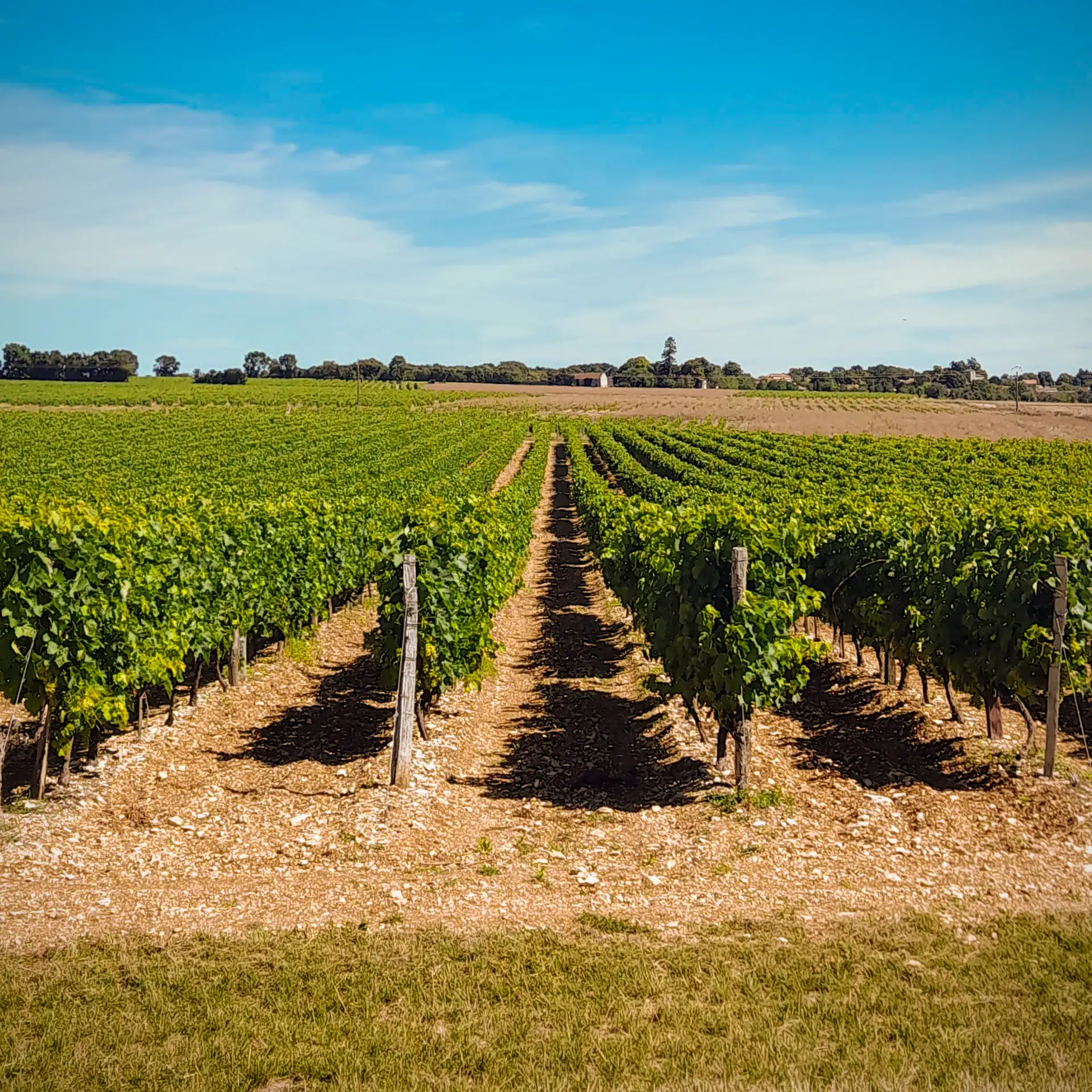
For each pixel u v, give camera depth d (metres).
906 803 7.88
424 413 92.50
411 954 5.41
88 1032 4.59
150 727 10.23
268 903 6.16
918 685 11.95
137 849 7.14
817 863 6.72
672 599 9.58
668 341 188.75
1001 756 8.72
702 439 66.56
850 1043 4.52
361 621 17.94
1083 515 12.09
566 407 110.12
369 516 19.19
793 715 11.03
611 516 21.38
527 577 23.86
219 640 11.41
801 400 119.00
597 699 12.10
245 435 62.00
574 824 7.81
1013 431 76.69
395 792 8.27
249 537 12.88
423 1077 4.30
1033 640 8.31
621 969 5.23
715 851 6.96
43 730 7.99
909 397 124.38
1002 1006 4.82
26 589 7.75
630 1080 4.27
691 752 9.52
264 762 9.45
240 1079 4.26
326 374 160.25
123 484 33.31
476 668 11.27
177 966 5.23
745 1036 4.59
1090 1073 4.23
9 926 5.71
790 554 9.70
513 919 5.94
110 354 148.25
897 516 13.75
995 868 6.56
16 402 91.62
